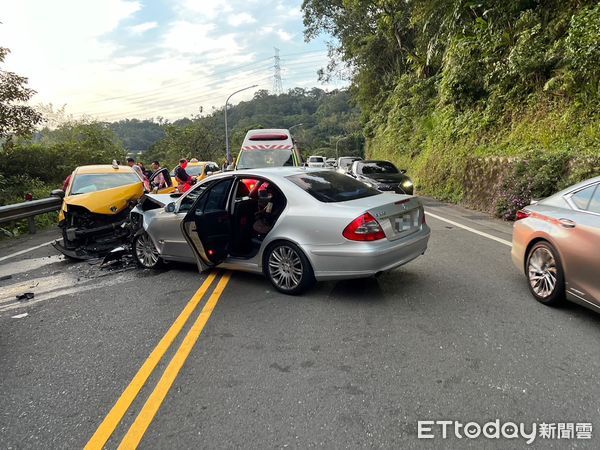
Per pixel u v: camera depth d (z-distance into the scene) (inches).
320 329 169.3
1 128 685.3
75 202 322.0
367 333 163.9
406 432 107.4
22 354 162.7
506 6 574.2
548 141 456.8
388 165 608.1
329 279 198.7
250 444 105.3
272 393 127.0
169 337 169.5
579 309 180.1
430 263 256.8
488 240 319.3
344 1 1198.3
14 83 669.3
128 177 398.0
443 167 676.7
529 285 195.2
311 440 105.7
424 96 970.1
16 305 224.5
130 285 244.8
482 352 145.7
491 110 597.6
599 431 105.7
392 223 197.5
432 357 143.7
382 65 1414.9
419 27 944.3
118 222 333.4
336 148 3351.4
